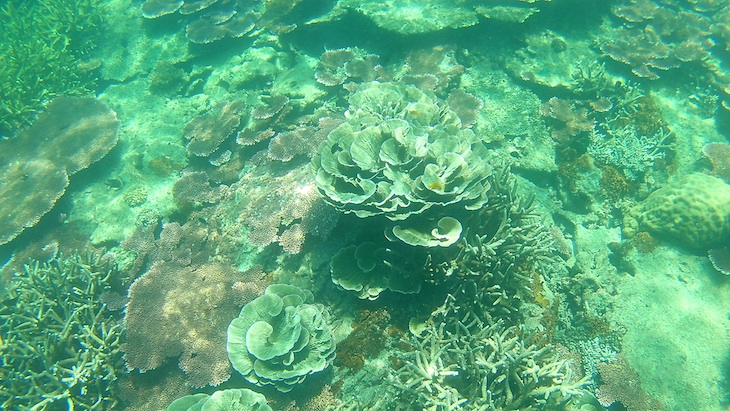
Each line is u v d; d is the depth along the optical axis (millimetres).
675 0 9320
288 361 3885
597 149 7156
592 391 5312
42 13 9906
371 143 4297
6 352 4734
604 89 7605
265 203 5586
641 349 5523
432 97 6074
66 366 4668
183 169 7219
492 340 3959
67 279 5453
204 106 8297
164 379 4613
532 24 8164
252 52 8523
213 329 4691
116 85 9000
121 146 7609
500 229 4258
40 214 6262
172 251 5777
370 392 4078
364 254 4359
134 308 4910
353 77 7570
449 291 4215
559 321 5730
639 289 6020
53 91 8312
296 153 6230
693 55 8031
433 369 3775
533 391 3809
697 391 5145
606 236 6660
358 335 4234
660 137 7516
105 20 9812
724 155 7156
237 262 5336
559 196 7016
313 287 4699
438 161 4020
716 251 6078
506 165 5066
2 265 6145
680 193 6324
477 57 8094
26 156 7066
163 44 9148
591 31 8477
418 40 7965
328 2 8477
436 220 3992
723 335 5516
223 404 3812
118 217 6578
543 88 7652
